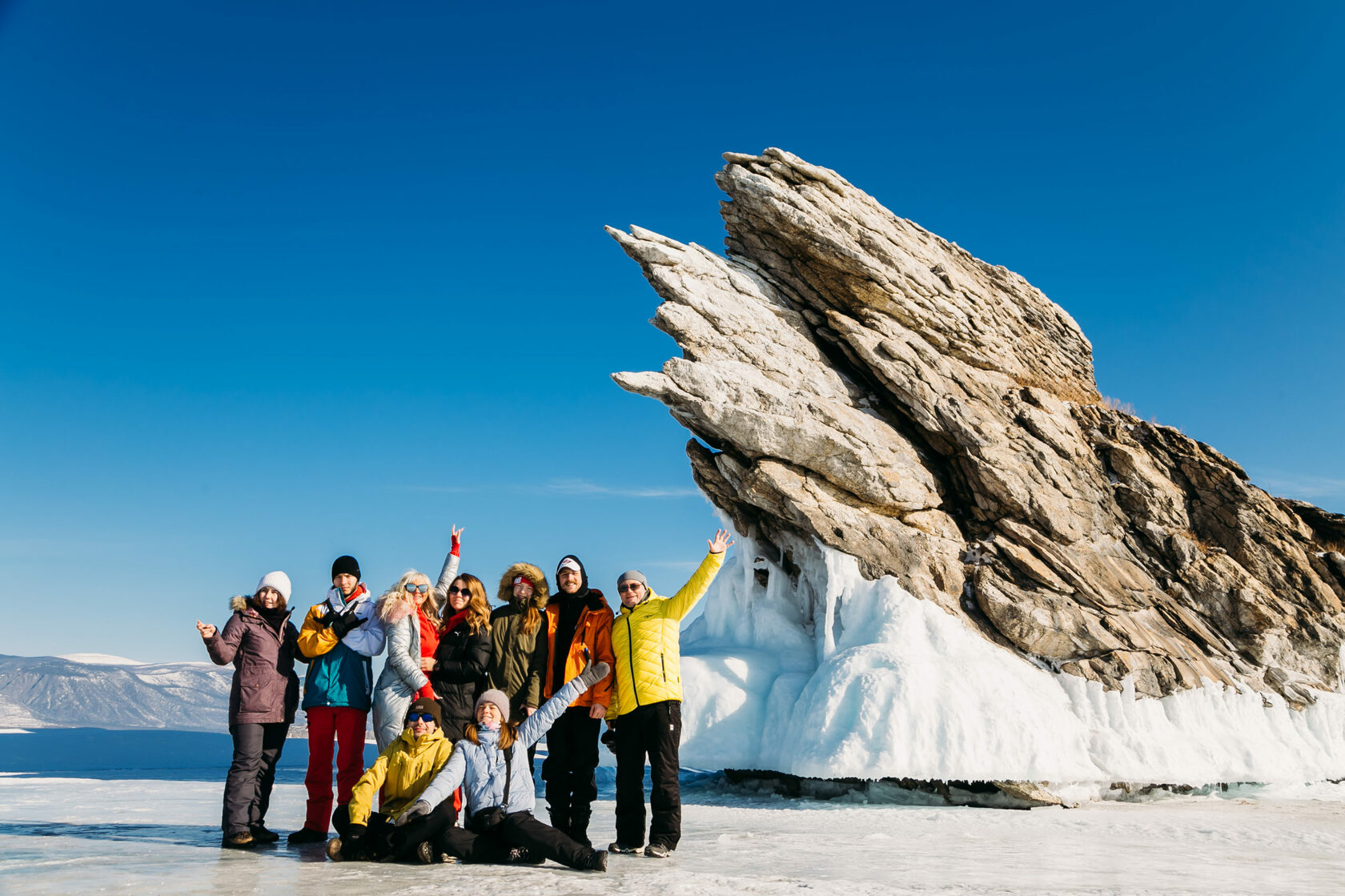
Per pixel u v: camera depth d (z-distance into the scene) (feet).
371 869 18.17
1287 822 37.35
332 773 23.95
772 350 61.26
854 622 53.11
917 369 62.85
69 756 108.06
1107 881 20.66
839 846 26.66
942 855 25.09
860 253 63.10
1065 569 57.62
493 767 20.39
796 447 56.13
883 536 55.57
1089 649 52.80
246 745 22.38
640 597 24.00
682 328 58.65
